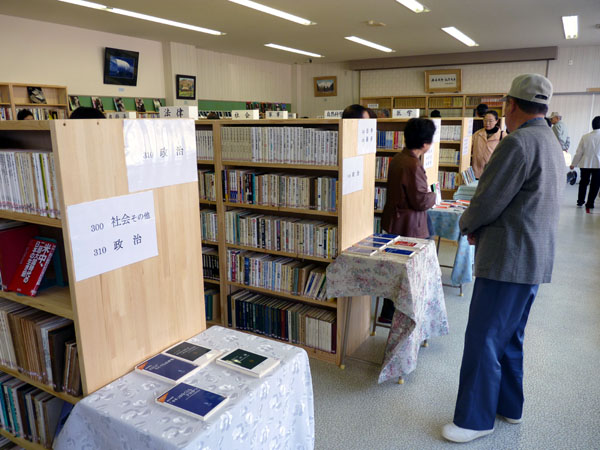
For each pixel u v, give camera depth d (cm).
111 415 132
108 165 146
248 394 140
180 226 177
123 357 159
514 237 200
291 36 970
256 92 1355
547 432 237
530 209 197
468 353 221
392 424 247
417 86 1343
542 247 200
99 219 145
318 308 331
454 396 272
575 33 952
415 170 319
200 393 140
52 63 802
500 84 1241
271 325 336
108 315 153
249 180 319
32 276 169
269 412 151
